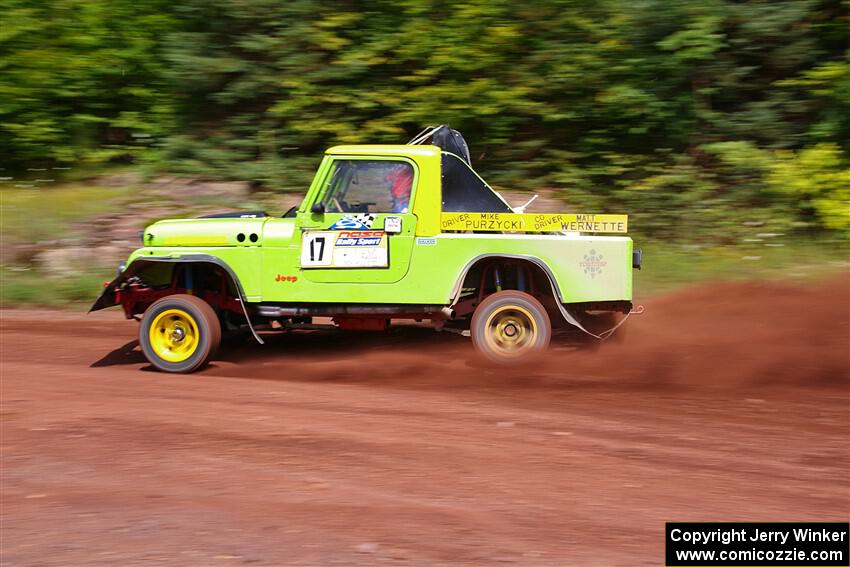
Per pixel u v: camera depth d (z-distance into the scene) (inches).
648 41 515.5
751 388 273.4
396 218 295.4
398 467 203.3
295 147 557.6
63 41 586.9
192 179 547.5
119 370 303.3
